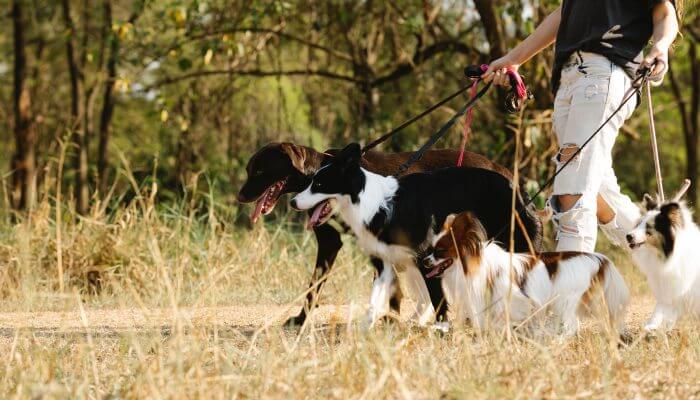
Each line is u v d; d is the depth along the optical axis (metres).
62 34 22.30
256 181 8.65
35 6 22.78
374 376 5.07
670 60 20.08
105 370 5.82
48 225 12.09
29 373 5.54
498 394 4.79
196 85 19.64
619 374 5.29
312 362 5.33
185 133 18.95
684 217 7.44
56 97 27.55
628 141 25.78
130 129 27.58
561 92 7.50
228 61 18.92
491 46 15.20
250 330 7.71
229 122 19.33
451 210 7.65
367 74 18.27
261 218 12.77
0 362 5.91
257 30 16.97
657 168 7.79
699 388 5.14
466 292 7.09
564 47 7.45
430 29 17.80
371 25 18.36
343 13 17.38
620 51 7.19
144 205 12.28
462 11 17.59
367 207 7.41
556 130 7.62
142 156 24.53
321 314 8.52
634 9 7.25
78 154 20.20
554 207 7.55
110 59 18.06
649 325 7.50
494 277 7.07
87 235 11.95
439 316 7.38
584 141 7.28
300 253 12.53
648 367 5.61
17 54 22.12
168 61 20.38
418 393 4.94
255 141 19.39
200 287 10.05
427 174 7.74
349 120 18.38
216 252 11.58
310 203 7.45
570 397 4.77
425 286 7.70
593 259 7.25
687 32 19.80
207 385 5.08
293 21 18.64
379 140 8.39
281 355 5.59
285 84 24.48
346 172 7.42
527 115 14.70
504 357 5.48
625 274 12.52
